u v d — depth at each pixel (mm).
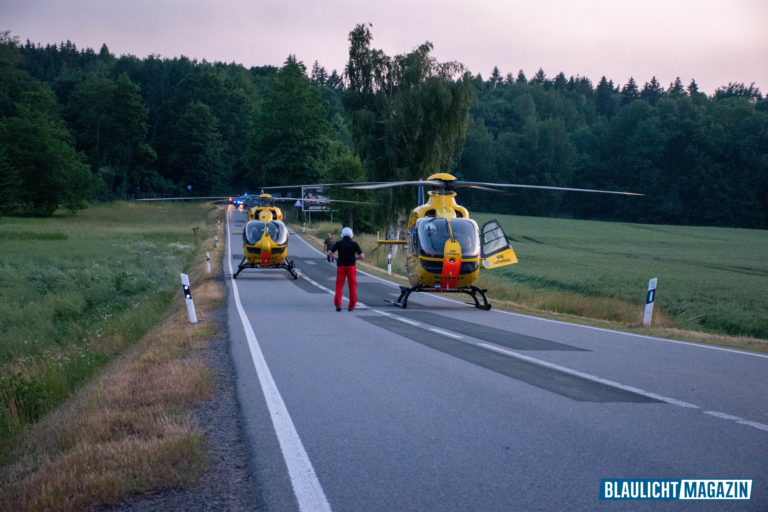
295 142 91312
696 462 4738
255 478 4387
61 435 5449
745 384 7625
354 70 45438
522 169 139875
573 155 138500
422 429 5590
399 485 4254
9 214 82188
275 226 27984
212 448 5074
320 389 7176
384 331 12305
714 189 122438
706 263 53312
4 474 4859
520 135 141500
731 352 10375
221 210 98938
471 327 13258
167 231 66062
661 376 8055
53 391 8930
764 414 6156
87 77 131875
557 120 139500
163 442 4809
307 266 36438
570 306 20188
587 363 8961
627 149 136375
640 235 92875
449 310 17156
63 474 4266
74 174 85438
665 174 129500
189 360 8766
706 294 30484
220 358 9242
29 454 5348
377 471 4520
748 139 122438
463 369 8398
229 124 144125
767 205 121562
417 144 43719
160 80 170000
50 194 83062
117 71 173000
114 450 4680
